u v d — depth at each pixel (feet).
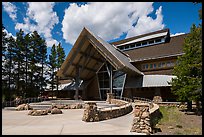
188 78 60.95
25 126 37.58
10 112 67.15
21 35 146.30
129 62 122.93
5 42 133.69
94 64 128.98
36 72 158.92
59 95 163.63
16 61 144.25
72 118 49.67
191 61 62.49
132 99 114.01
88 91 142.51
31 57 151.74
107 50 104.22
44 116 54.49
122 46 148.05
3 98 120.88
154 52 121.90
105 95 129.90
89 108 44.21
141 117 32.81
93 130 33.65
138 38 144.05
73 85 142.72
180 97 63.72
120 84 119.03
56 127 36.45
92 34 106.63
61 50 182.19
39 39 159.02
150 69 117.80
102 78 132.36
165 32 129.29
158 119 48.03
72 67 121.49
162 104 92.89
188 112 65.82
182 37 122.52
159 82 102.12
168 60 111.04
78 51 112.78
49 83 171.94
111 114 50.39
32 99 117.19
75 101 106.63
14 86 144.46
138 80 112.27
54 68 176.65
